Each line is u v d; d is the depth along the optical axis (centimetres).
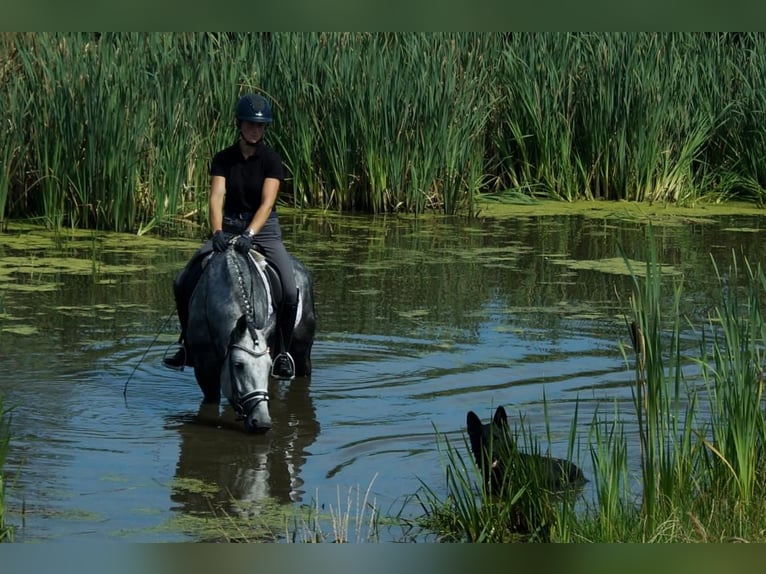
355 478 816
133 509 750
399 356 1126
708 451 780
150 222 1720
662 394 738
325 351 1141
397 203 1952
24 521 722
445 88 1938
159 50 1833
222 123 1839
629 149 2092
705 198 2152
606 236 1773
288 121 1964
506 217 1930
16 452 849
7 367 1052
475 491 784
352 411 966
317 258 1566
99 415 942
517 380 1049
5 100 1744
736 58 2230
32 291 1335
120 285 1378
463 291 1395
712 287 1425
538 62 2089
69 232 1697
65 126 1702
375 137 1931
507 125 2120
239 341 890
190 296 980
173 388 1026
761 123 2131
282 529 719
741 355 747
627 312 1306
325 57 1978
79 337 1157
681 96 2123
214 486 797
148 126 1747
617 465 710
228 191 991
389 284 1423
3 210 1691
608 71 2072
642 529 667
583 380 1048
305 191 1989
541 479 721
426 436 904
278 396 1002
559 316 1284
